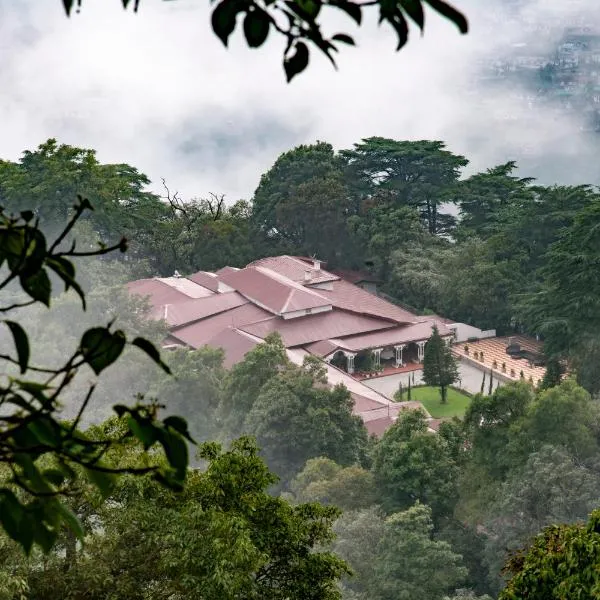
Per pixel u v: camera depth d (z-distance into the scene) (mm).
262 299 145125
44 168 161375
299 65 5996
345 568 33531
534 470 76062
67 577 30391
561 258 127312
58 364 101438
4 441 5898
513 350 148500
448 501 82188
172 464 5945
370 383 138875
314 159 192625
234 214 186625
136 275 166000
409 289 168125
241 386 99125
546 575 29438
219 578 28656
